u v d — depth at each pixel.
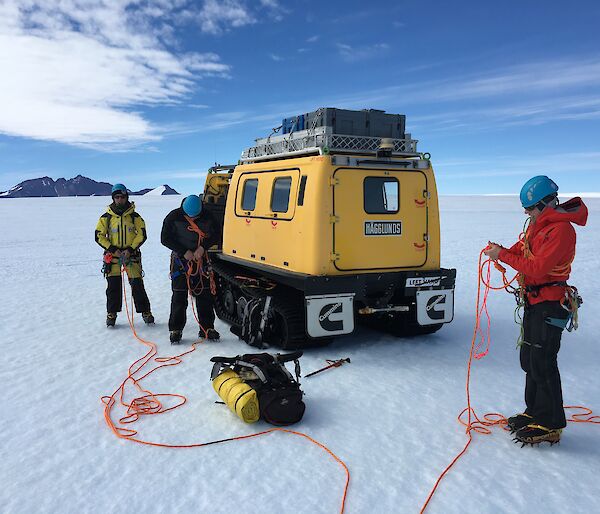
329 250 5.78
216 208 8.91
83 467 3.53
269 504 3.11
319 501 3.14
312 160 5.85
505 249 3.82
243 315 6.82
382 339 6.67
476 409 4.46
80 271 12.62
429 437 3.96
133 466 3.54
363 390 4.90
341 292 5.80
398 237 6.19
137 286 7.32
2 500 3.15
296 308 5.99
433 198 6.38
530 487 3.29
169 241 6.39
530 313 3.81
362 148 6.19
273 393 4.15
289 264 6.18
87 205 64.75
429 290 6.28
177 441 3.91
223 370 4.62
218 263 8.08
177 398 4.74
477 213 41.12
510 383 5.08
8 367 5.57
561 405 3.73
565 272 3.70
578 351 6.16
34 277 11.68
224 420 4.27
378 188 6.07
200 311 6.70
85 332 7.00
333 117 6.15
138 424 4.20
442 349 6.21
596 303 8.85
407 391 4.88
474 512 3.03
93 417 4.33
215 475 3.43
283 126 7.16
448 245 17.94
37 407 4.53
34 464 3.57
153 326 7.37
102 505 3.10
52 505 3.11
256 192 7.01
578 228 25.16
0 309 8.36
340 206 5.81
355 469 3.50
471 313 8.20
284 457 3.67
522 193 3.80
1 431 4.07
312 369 5.50
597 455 3.70
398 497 3.18
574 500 3.15
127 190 7.24
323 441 3.90
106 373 5.40
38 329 7.14
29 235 23.28
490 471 3.48
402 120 6.64
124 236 7.18
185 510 3.05
